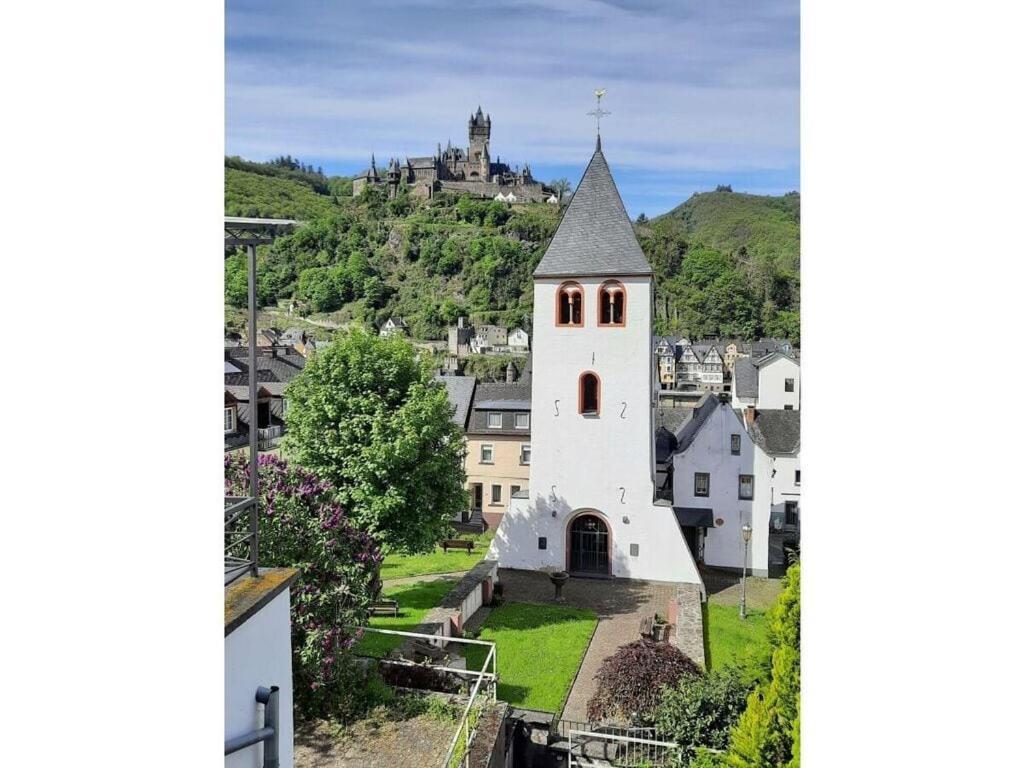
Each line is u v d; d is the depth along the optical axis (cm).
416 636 2484
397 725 2119
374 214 18388
